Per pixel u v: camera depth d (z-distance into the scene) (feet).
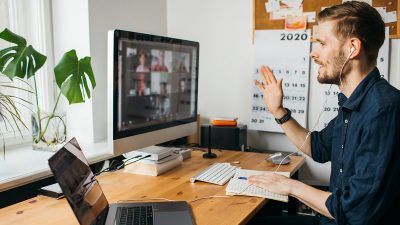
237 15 7.91
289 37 7.41
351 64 3.95
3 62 4.97
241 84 8.02
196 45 6.32
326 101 7.29
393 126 3.44
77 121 6.99
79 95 5.61
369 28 3.83
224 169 5.45
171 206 4.01
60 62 5.46
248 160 6.23
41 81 6.89
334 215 3.58
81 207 3.16
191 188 4.72
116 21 7.23
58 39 6.98
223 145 7.29
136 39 4.93
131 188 4.73
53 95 7.09
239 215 3.82
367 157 3.48
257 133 7.95
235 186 4.65
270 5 7.49
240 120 8.12
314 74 7.32
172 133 5.89
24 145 6.49
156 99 5.46
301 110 7.46
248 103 7.99
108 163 5.95
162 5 8.50
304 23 7.27
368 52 3.90
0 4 6.49
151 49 5.25
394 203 3.67
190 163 6.03
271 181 4.25
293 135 5.28
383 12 6.70
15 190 4.82
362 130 3.75
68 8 6.79
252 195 4.39
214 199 4.31
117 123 4.73
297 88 7.45
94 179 3.84
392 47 6.76
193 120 6.46
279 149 7.79
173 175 5.32
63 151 3.38
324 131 5.18
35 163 5.29
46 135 6.01
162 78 5.55
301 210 7.02
